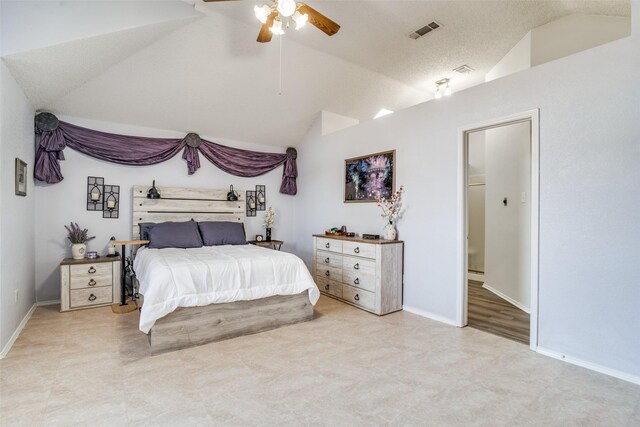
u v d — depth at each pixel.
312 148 5.28
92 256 3.79
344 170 4.59
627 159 2.12
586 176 2.30
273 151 5.63
